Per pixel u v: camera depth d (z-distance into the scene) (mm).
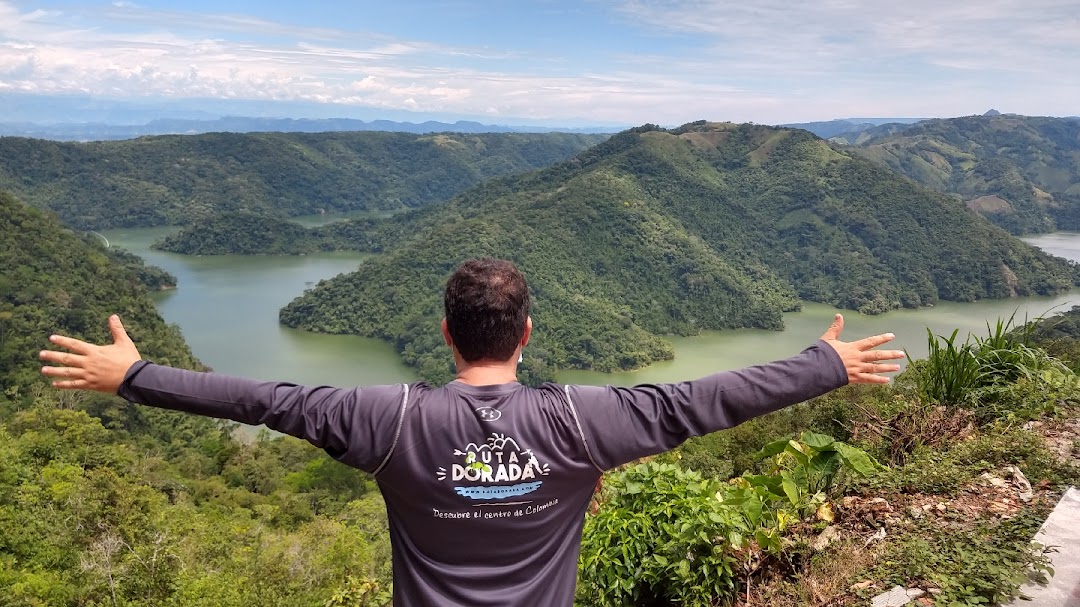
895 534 3260
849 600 2820
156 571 21375
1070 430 4539
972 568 2760
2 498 29578
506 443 1593
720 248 154000
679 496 3311
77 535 26719
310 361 92938
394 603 1694
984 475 3811
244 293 130750
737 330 120188
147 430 60000
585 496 1698
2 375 60750
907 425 4949
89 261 86125
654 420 1659
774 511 3473
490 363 1730
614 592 3195
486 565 1617
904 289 136875
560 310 110812
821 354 1752
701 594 3012
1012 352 5613
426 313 106938
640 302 123688
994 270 139625
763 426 12125
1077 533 2957
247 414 1661
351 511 34062
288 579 21047
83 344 1668
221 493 41750
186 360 74875
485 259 1813
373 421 1608
